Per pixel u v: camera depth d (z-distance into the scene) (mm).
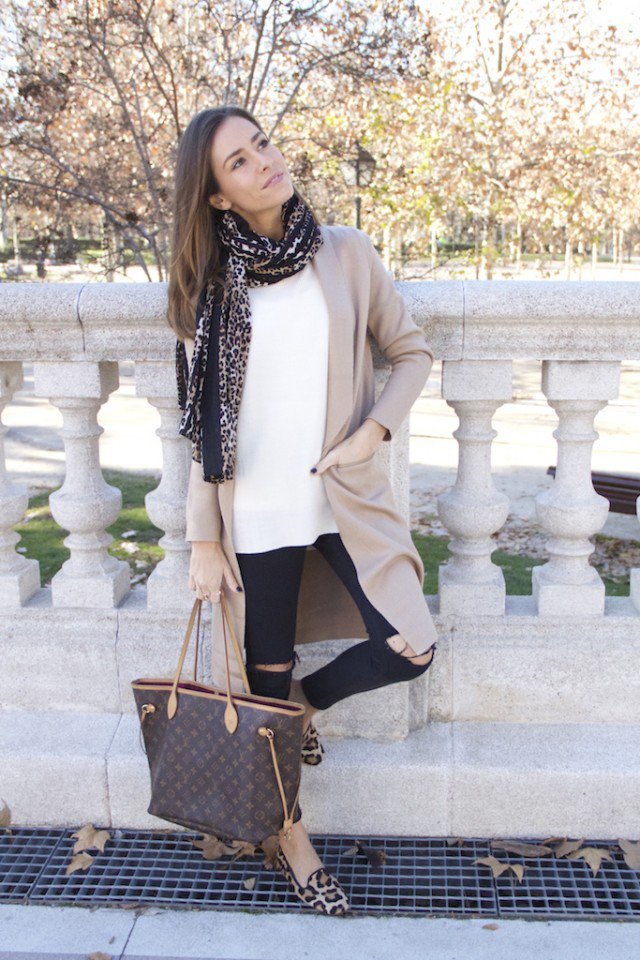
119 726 2707
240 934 2242
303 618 2387
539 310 2398
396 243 12242
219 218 2027
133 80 7457
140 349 2525
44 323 2500
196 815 2158
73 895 2387
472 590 2656
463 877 2422
